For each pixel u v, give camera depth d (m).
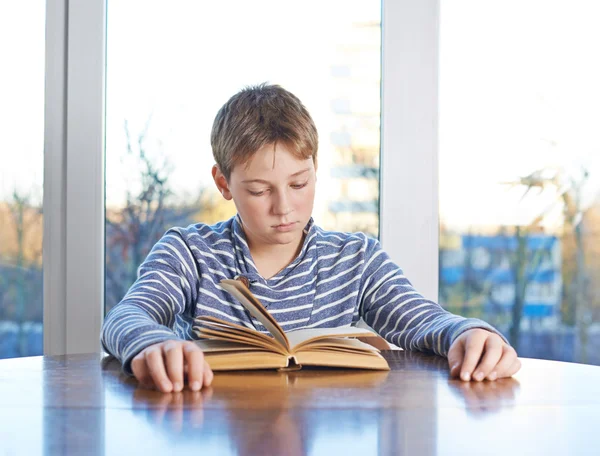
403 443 0.62
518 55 1.83
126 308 1.08
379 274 1.36
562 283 1.86
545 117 1.83
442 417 0.71
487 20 1.82
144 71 1.74
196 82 1.76
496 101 1.82
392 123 1.72
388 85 1.72
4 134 1.74
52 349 1.69
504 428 0.68
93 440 0.62
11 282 1.76
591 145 1.84
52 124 1.69
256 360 0.94
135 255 1.75
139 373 0.87
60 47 1.69
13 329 1.76
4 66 1.74
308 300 1.32
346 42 1.77
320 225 1.76
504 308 1.85
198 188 1.76
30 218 1.75
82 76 1.68
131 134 1.74
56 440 0.62
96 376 0.94
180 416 0.71
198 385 0.83
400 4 1.72
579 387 0.89
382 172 1.73
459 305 1.84
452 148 1.82
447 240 1.83
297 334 1.05
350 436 0.64
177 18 1.75
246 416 0.71
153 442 0.61
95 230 1.68
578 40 1.84
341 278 1.35
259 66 1.77
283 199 1.21
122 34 1.73
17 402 0.78
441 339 1.09
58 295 1.69
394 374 0.96
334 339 1.05
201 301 1.30
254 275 1.31
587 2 1.84
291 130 1.21
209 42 1.76
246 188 1.22
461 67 1.82
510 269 1.84
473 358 0.94
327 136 1.76
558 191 1.84
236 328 1.01
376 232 1.77
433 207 1.73
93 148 1.68
